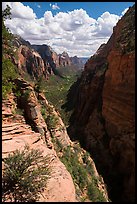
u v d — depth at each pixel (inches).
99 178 848.9
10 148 466.3
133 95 1023.0
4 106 610.5
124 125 1059.9
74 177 627.5
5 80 517.3
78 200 429.4
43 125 664.4
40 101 778.8
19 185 322.0
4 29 483.2
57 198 363.6
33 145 537.6
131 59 1061.8
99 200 639.1
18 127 577.9
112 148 1077.1
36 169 354.6
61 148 738.2
